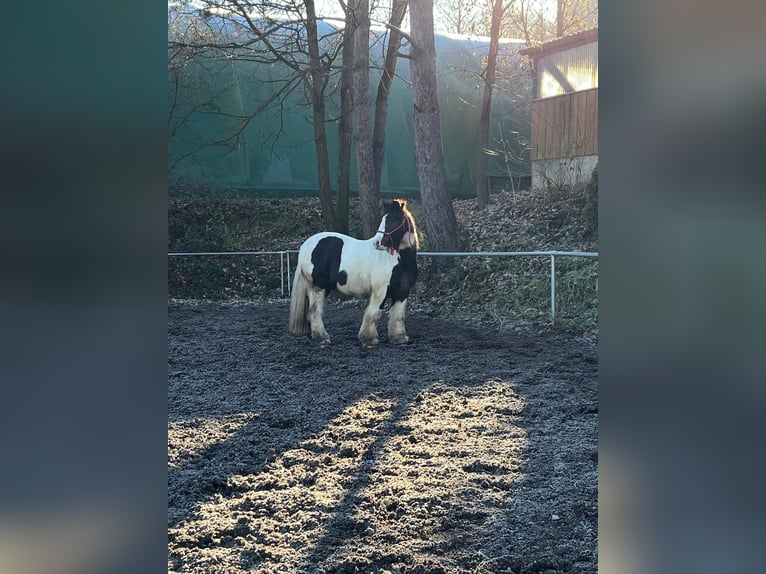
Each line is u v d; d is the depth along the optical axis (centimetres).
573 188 1012
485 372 550
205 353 648
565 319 724
